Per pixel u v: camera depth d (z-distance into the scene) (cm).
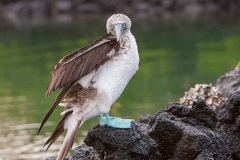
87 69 776
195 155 840
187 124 877
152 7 5341
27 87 2500
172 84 2455
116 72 784
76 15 5219
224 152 870
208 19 4650
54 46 3591
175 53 3225
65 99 791
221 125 983
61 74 770
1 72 2888
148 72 2742
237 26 4178
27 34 4191
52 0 5388
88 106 782
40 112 2019
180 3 5338
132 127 841
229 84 1473
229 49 3275
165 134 862
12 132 1759
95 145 848
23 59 3209
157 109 2011
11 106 2142
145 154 834
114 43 787
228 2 5269
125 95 2275
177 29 4169
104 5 5334
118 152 835
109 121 828
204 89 1097
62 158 770
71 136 777
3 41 3928
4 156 1523
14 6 5356
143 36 3909
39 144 1622
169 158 863
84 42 3678
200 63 2914
